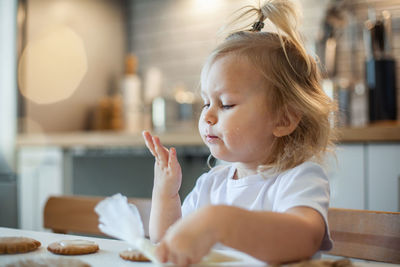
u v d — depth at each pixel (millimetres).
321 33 2096
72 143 2160
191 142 1854
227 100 569
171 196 619
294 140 608
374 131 1471
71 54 2637
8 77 2355
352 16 2129
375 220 604
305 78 628
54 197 889
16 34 2352
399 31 2016
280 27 635
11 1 2371
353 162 1516
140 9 2947
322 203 468
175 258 331
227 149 575
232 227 346
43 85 2473
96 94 2801
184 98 2479
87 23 2734
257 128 570
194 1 2725
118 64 2941
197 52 2707
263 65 582
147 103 2658
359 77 2121
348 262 367
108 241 480
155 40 2875
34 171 2264
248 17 713
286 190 505
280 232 367
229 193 645
